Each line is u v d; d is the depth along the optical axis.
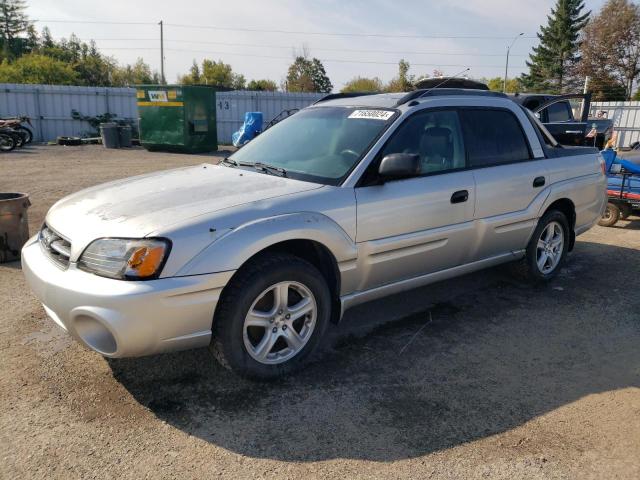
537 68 66.44
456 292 5.07
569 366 3.70
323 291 3.47
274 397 3.23
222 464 2.65
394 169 3.54
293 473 2.60
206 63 69.88
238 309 3.10
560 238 5.29
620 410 3.17
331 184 3.62
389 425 2.98
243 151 4.54
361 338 4.06
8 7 80.38
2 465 2.61
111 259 2.91
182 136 18.78
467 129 4.40
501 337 4.12
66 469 2.59
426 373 3.56
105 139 20.70
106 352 2.93
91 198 3.60
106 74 64.69
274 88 67.50
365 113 4.18
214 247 2.99
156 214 3.12
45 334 3.94
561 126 10.59
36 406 3.08
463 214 4.23
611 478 2.60
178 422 2.97
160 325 2.87
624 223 8.37
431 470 2.63
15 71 46.50
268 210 3.26
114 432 2.87
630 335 4.21
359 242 3.62
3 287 4.90
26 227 5.81
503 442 2.85
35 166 14.18
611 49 55.59
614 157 8.00
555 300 4.92
